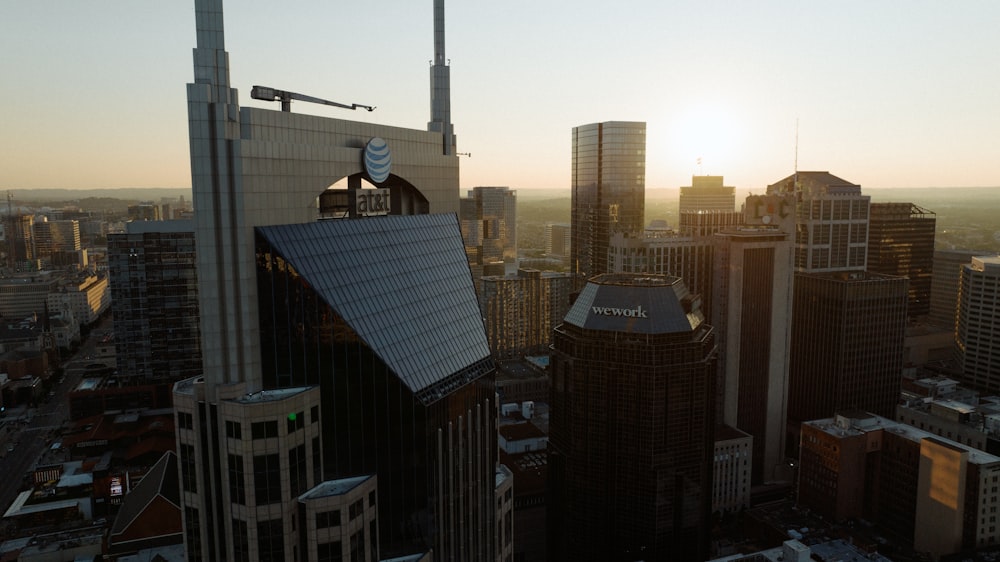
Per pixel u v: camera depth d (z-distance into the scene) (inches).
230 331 3993.6
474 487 5590.6
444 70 5994.1
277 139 4224.9
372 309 4574.3
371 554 4411.9
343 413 4343.0
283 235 4131.4
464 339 5511.8
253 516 3954.2
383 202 5211.6
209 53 3843.5
